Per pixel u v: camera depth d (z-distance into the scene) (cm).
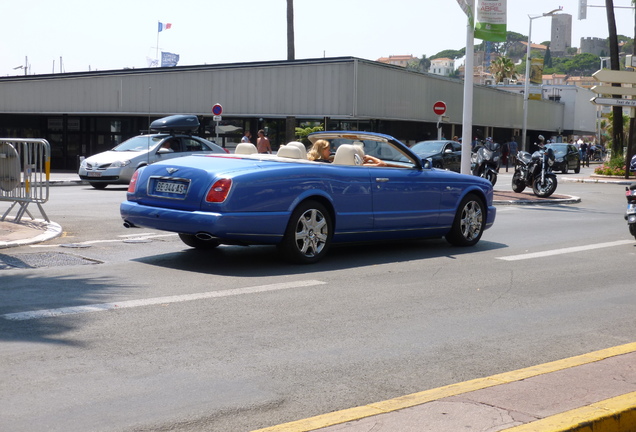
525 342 579
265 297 707
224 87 3462
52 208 1480
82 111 3728
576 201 2022
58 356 505
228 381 468
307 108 3288
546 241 1172
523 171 2134
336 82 3216
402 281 809
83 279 766
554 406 411
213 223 800
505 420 389
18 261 859
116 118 3819
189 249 986
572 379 463
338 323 620
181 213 822
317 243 894
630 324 645
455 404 414
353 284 784
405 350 548
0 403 418
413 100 3688
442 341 576
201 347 539
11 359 495
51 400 425
